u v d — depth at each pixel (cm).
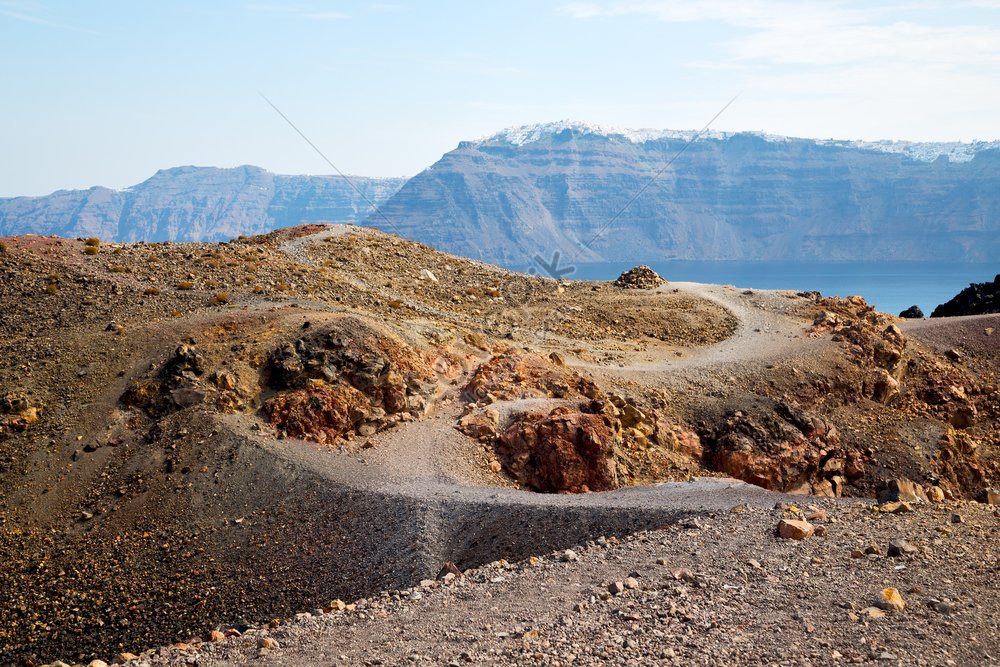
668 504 4209
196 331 6712
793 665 2077
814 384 8750
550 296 11188
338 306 8075
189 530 4909
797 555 2934
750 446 7319
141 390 5962
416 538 4488
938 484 8088
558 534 4178
